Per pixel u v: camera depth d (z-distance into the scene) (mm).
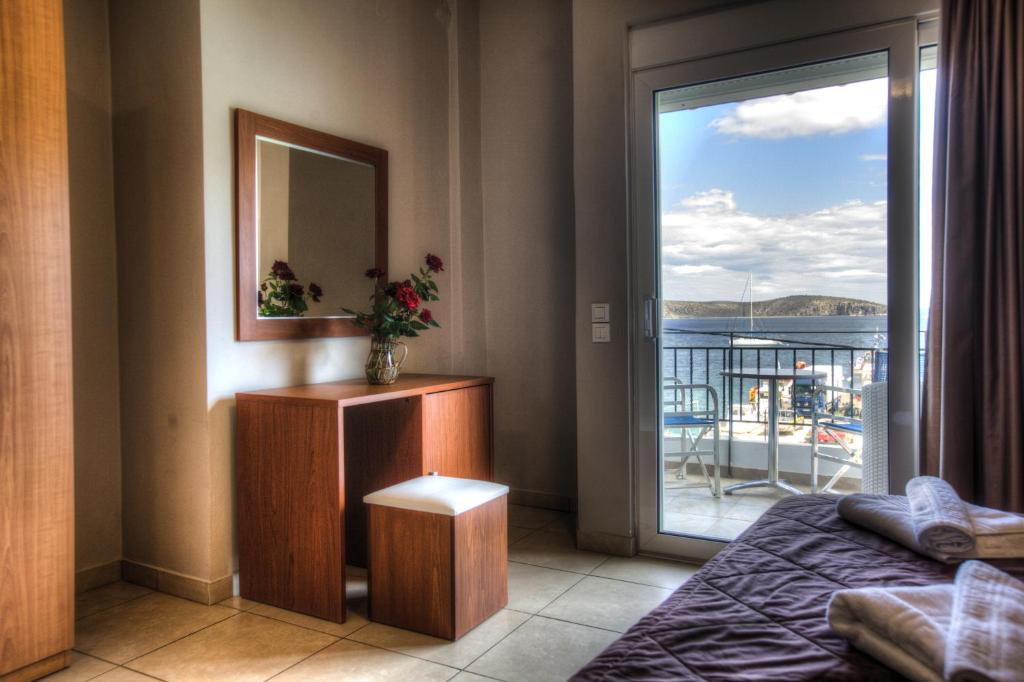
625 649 1012
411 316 3047
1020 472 2242
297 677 2064
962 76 2340
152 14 2686
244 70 2738
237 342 2729
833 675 924
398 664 2135
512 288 3982
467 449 3131
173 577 2707
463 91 3918
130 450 2836
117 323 2852
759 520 1735
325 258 3096
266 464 2590
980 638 873
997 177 2299
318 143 3027
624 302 3072
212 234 2627
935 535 1373
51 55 2133
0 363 2014
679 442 3059
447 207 3873
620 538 3107
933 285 2395
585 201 3145
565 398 3850
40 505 2098
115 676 2092
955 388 2326
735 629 1068
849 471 2729
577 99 3150
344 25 3203
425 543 2320
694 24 2908
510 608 2543
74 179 2697
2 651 2000
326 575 2461
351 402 2496
